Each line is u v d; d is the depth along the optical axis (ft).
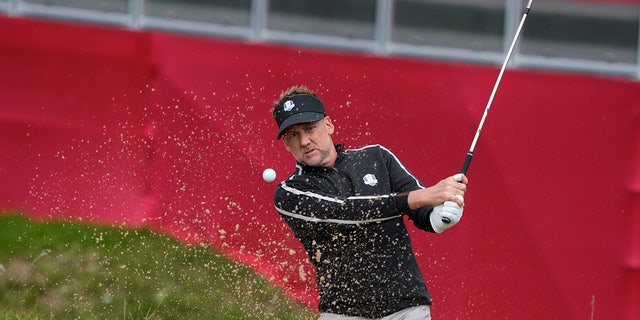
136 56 70.23
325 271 45.73
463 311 68.80
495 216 69.56
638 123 70.38
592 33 75.51
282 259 68.03
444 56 74.90
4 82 70.38
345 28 74.64
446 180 44.06
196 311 64.85
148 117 70.03
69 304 64.39
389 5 74.49
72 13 73.77
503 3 74.90
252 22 74.43
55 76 70.44
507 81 70.18
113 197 69.56
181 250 67.97
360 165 46.14
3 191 69.87
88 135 70.03
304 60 70.23
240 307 65.51
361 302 45.06
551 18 75.20
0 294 64.39
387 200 43.60
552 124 70.18
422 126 69.87
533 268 69.51
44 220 69.62
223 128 69.72
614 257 69.87
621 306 69.77
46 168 70.13
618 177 70.28
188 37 70.23
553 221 69.77
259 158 69.56
